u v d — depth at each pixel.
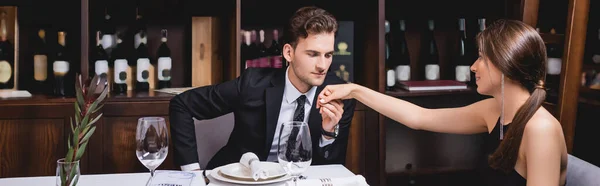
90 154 2.64
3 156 2.58
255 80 2.16
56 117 2.61
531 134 1.41
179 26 3.03
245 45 3.00
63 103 2.62
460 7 3.26
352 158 2.92
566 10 3.09
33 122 2.60
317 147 2.01
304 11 1.99
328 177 1.63
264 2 3.07
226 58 2.92
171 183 1.50
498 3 3.12
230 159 2.13
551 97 2.84
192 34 2.93
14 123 2.58
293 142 1.43
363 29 3.03
